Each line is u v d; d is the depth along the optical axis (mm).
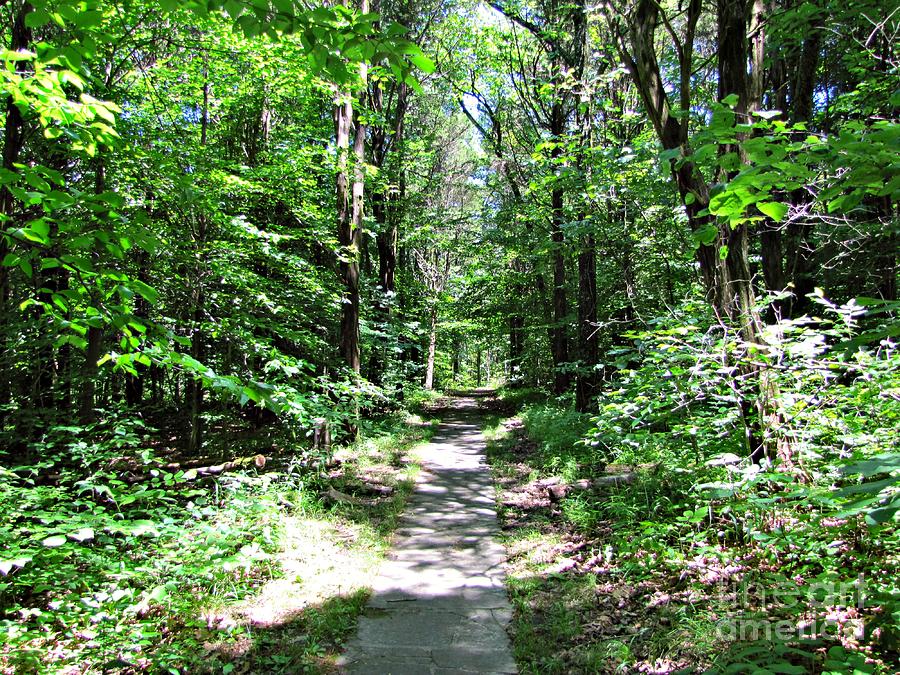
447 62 15242
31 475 6695
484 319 20875
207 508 5004
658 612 3771
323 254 11391
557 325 13094
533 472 8203
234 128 11242
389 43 2229
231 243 8016
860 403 4055
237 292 8648
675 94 8609
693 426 4797
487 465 9367
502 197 16484
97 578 3953
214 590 4195
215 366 8555
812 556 3521
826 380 4211
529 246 12867
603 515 5750
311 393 8109
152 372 13250
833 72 8125
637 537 4680
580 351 10977
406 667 3496
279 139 11656
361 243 10648
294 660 3559
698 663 3057
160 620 3744
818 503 3547
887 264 6879
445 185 22891
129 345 3111
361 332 12508
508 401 18469
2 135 5195
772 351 4066
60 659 3225
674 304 9273
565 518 6062
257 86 9328
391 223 15789
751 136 3771
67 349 8273
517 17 11250
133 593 3686
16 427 7066
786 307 7137
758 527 3939
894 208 6184
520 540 5664
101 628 3461
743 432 4672
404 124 18500
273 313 8797
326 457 8312
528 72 13547
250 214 10102
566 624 3830
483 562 5250
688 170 4562
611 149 7453
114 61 7121
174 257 7453
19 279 5555
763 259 6461
